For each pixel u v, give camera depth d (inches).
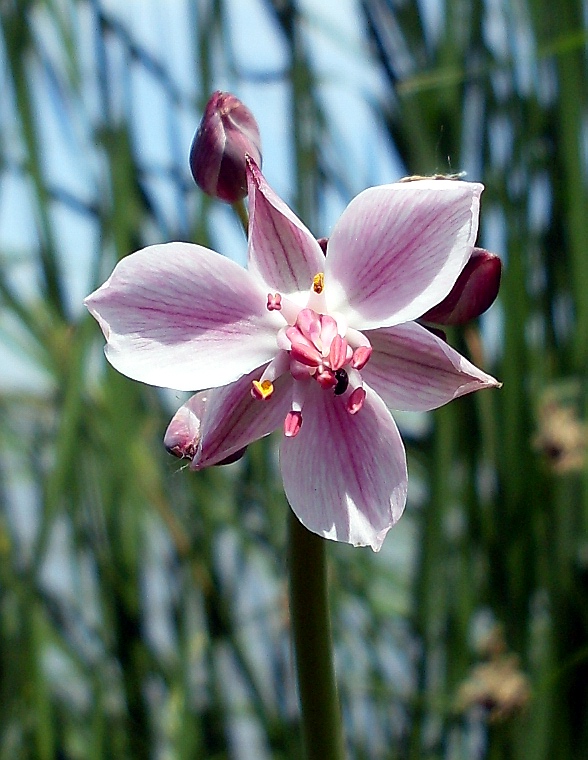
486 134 9.4
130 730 9.5
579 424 9.1
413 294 6.5
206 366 6.5
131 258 6.5
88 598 9.8
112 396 9.0
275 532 9.4
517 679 9.0
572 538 9.3
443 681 9.3
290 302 6.6
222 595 9.5
